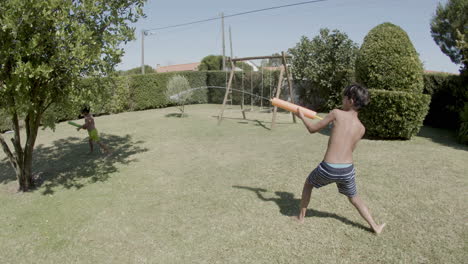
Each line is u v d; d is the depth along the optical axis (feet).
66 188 18.24
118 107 49.16
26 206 15.99
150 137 30.81
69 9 15.33
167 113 47.88
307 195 11.94
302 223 12.35
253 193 15.74
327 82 44.73
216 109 53.67
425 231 11.32
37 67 14.93
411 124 24.90
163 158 23.35
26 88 15.17
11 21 13.38
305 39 47.03
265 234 11.78
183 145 27.07
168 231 12.56
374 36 27.22
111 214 14.42
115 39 16.78
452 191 14.70
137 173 20.18
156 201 15.60
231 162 21.42
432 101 32.99
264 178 17.78
